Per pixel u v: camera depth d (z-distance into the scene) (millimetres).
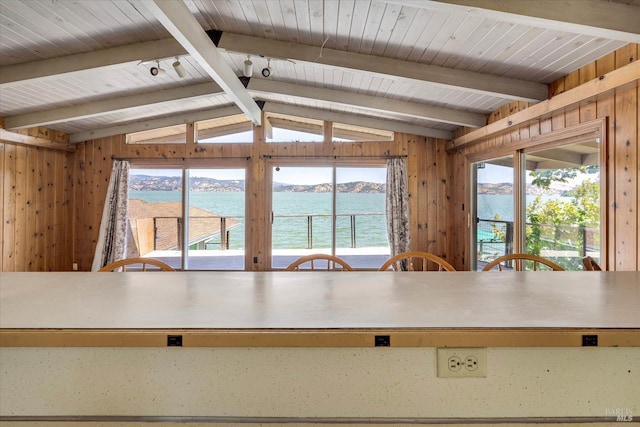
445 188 5242
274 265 5457
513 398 826
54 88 3664
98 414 831
